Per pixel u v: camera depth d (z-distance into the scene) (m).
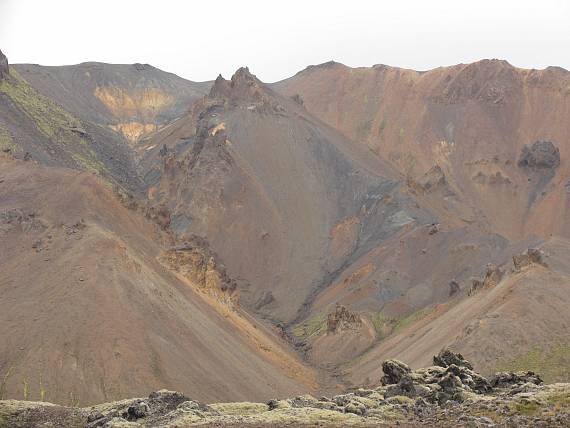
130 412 65.50
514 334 147.62
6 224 156.12
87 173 181.38
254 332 191.25
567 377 135.12
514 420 56.62
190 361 132.88
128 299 136.88
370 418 62.00
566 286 162.75
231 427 58.12
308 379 178.25
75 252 145.00
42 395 110.44
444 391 70.62
